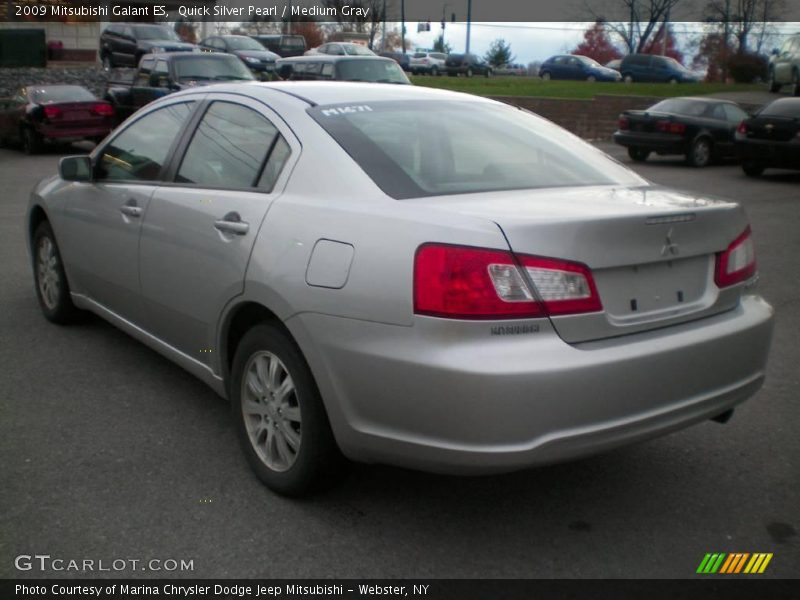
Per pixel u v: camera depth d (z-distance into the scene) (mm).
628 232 3025
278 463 3523
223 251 3658
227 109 4148
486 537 3266
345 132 3584
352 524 3330
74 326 5801
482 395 2764
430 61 55719
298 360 3277
